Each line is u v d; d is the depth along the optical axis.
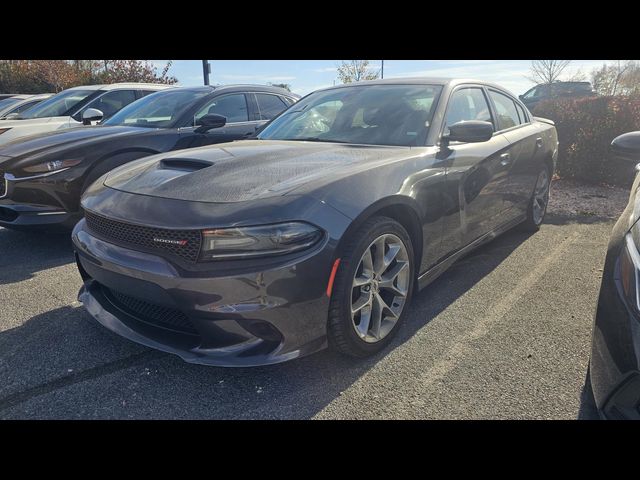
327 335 2.39
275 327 2.18
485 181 3.54
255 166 2.67
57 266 4.11
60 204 4.26
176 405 2.26
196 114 5.37
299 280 2.17
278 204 2.21
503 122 4.16
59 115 7.93
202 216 2.19
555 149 4.98
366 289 2.55
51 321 3.09
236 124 5.80
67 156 4.24
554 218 5.56
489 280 3.69
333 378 2.45
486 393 2.31
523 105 4.72
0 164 4.14
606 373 1.80
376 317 2.63
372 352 2.62
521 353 2.66
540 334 2.86
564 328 2.93
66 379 2.46
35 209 4.20
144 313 2.54
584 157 7.31
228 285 2.11
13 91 20.97
